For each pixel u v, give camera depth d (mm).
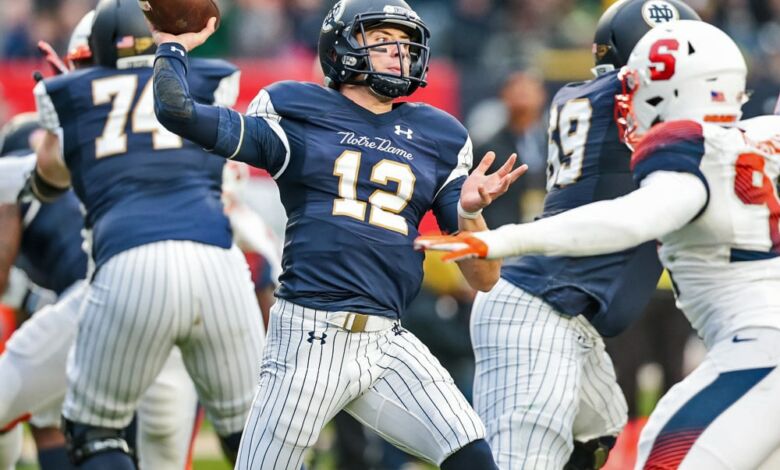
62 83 20734
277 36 48031
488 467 16016
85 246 21391
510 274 19391
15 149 24797
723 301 16344
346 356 16328
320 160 16422
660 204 15398
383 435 16672
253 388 20500
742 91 16766
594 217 15086
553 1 49625
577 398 18984
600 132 19328
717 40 16703
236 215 25672
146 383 20078
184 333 19953
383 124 16844
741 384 15836
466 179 16609
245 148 16188
